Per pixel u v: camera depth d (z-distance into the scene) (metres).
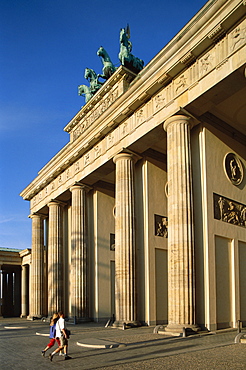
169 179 36.19
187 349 24.03
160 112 38.88
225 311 35.88
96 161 51.47
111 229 59.44
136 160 45.59
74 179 58.06
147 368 18.47
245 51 29.98
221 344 25.69
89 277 56.56
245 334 27.06
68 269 66.44
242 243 40.38
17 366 20.78
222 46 32.28
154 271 44.12
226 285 36.75
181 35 34.53
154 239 45.06
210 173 37.41
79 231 56.09
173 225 34.62
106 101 54.84
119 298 41.72
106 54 59.78
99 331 38.16
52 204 67.12
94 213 58.38
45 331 40.69
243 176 42.41
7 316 105.62
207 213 35.84
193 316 32.50
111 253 58.47
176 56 35.72
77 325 48.66
